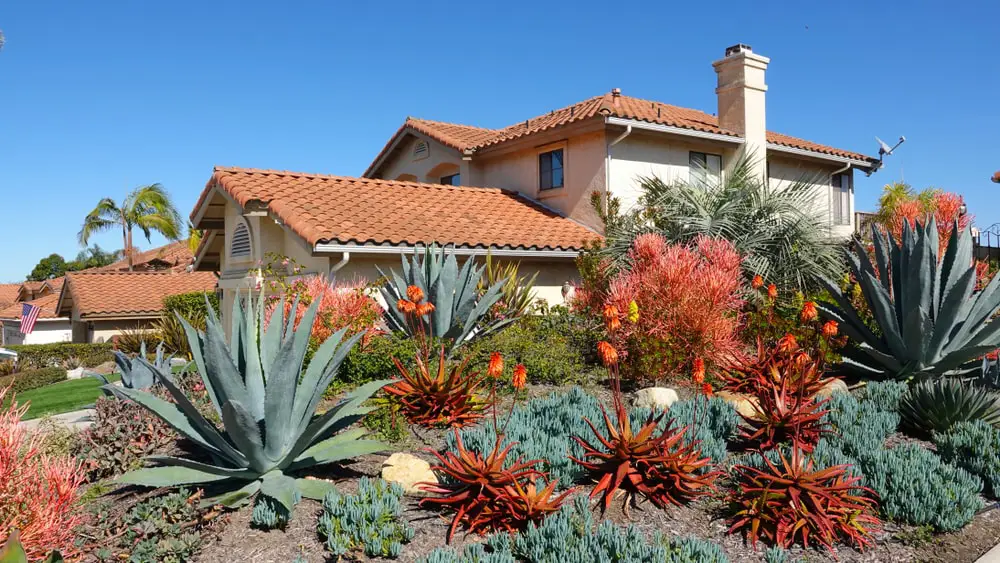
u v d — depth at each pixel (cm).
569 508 535
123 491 642
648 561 473
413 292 880
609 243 1452
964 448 697
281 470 605
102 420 807
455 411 754
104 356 2834
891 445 755
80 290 3391
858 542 541
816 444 695
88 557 505
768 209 1468
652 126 1692
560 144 1816
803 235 1423
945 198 1202
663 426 688
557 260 1655
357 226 1349
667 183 1700
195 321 2092
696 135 1792
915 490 590
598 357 1088
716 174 1933
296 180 1606
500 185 2047
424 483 552
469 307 1018
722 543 538
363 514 514
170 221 4778
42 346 3125
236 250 1698
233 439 555
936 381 834
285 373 557
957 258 923
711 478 593
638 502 594
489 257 1321
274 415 564
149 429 770
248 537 522
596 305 1158
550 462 605
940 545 549
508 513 535
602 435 671
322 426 595
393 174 2466
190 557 496
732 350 920
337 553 487
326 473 637
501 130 2311
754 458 621
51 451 709
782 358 862
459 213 1617
